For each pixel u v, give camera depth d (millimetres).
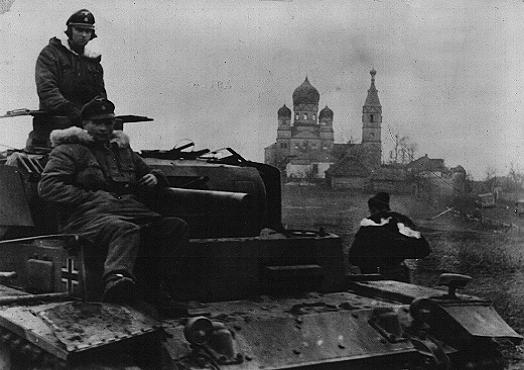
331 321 6160
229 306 6383
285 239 6965
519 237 15922
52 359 5070
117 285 5297
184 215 6914
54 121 7109
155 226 5973
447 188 18172
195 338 5184
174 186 6926
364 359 5867
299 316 6105
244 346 5547
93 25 7516
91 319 5145
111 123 6074
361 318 6309
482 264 14477
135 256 5523
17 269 6754
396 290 7043
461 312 6418
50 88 7098
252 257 6766
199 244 6555
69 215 5906
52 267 6145
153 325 5289
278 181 8328
